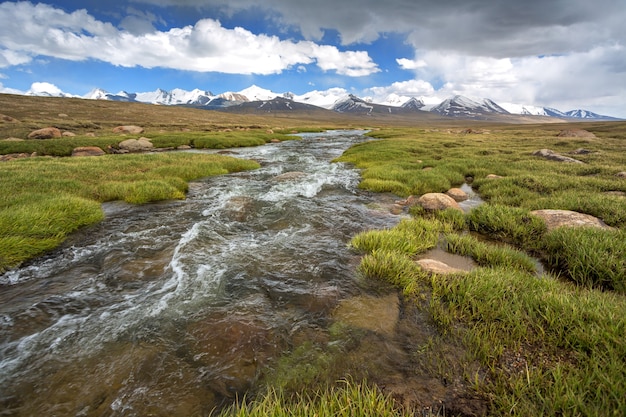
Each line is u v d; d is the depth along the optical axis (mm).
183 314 5117
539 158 26422
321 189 16391
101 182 15516
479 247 7879
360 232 9648
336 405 3146
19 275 6656
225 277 6488
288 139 62031
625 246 6465
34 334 4645
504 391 3279
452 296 5320
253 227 10016
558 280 6293
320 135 79562
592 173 18438
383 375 3744
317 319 4965
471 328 4570
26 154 30250
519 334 4207
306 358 4086
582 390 3135
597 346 3770
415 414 3152
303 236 9195
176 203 13047
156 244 8383
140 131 56531
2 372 3865
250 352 4195
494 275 5914
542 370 3594
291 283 6230
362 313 5105
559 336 4066
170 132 59219
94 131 53969
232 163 23719
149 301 5555
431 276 6246
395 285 6039
